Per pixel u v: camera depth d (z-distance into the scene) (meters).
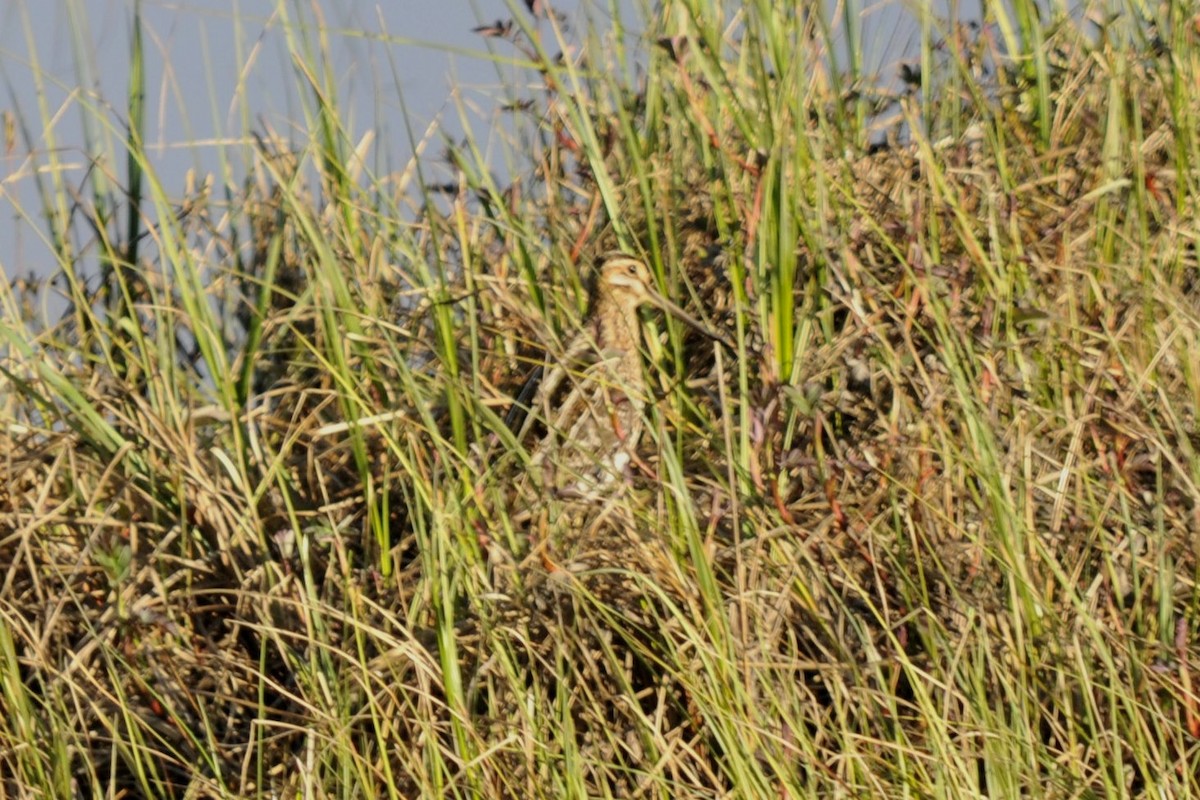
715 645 10.33
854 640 10.98
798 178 12.31
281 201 13.29
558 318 13.34
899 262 12.55
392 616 10.84
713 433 11.95
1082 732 10.15
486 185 13.78
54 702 11.03
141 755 11.16
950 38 13.65
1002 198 12.86
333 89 13.50
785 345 12.09
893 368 11.69
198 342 12.54
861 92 13.92
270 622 11.20
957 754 9.90
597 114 14.18
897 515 10.96
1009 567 10.52
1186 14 13.99
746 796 9.81
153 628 11.59
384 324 11.93
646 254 13.29
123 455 12.17
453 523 11.13
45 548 11.91
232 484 12.30
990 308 12.02
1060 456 11.79
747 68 13.95
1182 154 13.05
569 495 11.45
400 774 10.80
